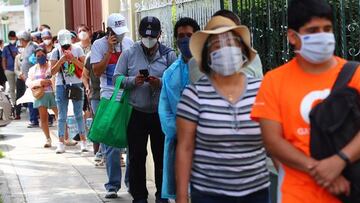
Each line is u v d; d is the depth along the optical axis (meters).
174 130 9.76
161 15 15.84
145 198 11.88
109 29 13.01
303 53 5.61
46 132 20.48
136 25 17.83
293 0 5.69
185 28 9.74
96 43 13.23
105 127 11.65
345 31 9.06
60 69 18.67
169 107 9.88
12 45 29.19
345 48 9.06
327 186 5.46
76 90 18.67
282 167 5.89
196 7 13.46
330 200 5.62
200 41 6.92
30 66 25.34
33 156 18.89
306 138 5.65
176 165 6.98
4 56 29.19
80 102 18.94
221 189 6.80
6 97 22.23
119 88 11.65
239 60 6.72
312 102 5.64
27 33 25.47
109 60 12.95
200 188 6.87
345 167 5.43
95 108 15.26
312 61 5.62
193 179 6.93
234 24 7.12
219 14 7.99
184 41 9.66
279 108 5.81
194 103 6.83
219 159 6.76
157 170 11.90
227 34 6.79
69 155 18.89
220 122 6.73
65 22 36.09
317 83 5.68
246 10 11.43
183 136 6.90
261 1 10.94
